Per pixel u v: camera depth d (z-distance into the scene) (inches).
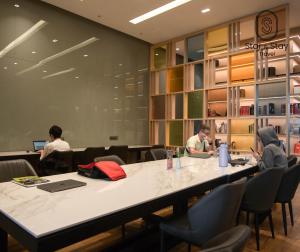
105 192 67.5
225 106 233.0
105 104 245.1
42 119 200.7
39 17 198.8
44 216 49.5
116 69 254.8
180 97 263.7
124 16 218.5
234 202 66.8
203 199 63.2
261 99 207.6
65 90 215.2
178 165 110.0
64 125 214.5
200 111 243.6
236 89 220.4
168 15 214.8
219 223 63.7
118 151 205.5
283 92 193.9
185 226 70.1
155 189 71.0
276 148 118.1
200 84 249.0
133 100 271.1
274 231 115.7
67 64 216.4
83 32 227.1
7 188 71.4
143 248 87.2
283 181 106.3
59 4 199.5
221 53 229.6
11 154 164.2
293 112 196.2
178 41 266.2
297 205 154.3
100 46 240.4
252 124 214.8
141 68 280.2
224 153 113.9
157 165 114.7
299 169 108.8
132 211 57.2
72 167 172.6
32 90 195.2
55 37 208.5
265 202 93.7
